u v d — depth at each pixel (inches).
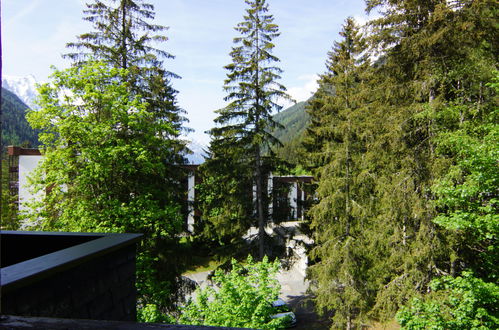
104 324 60.5
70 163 487.2
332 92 852.6
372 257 518.0
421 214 422.9
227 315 339.6
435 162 411.2
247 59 710.5
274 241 721.6
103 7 575.8
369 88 488.1
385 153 478.9
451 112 392.8
